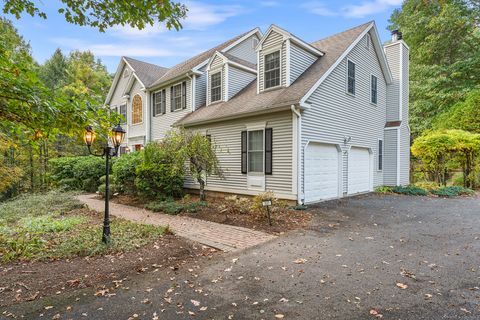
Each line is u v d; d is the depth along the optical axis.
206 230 6.43
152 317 2.89
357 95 11.80
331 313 2.92
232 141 11.10
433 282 3.57
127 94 18.47
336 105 10.51
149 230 6.16
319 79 9.41
